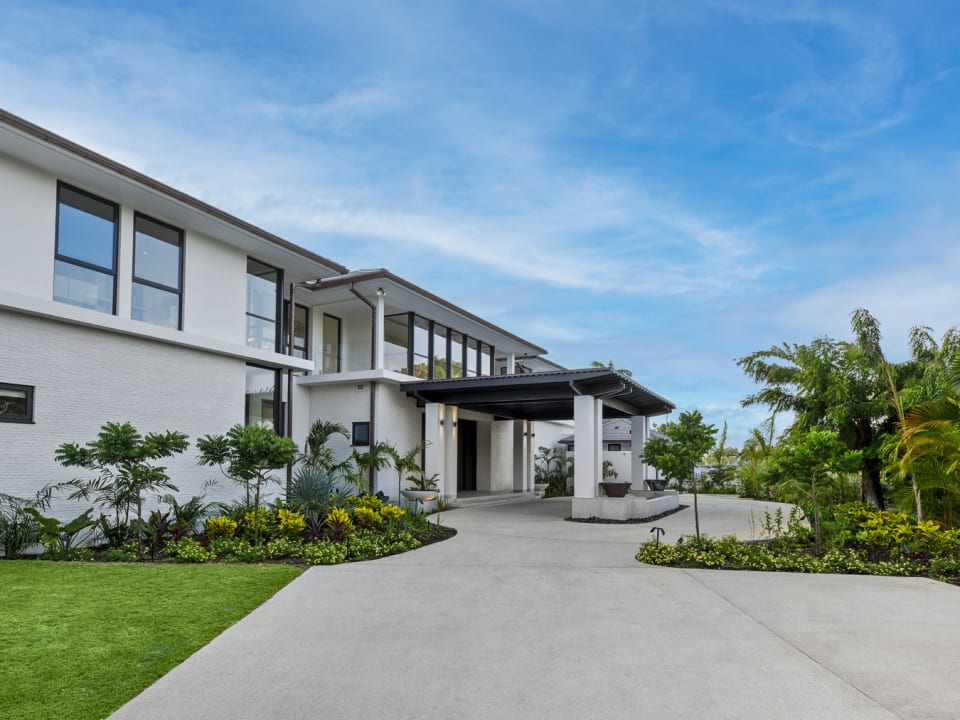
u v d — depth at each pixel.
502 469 23.73
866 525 9.88
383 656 4.81
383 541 10.41
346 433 17.66
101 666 4.41
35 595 6.32
